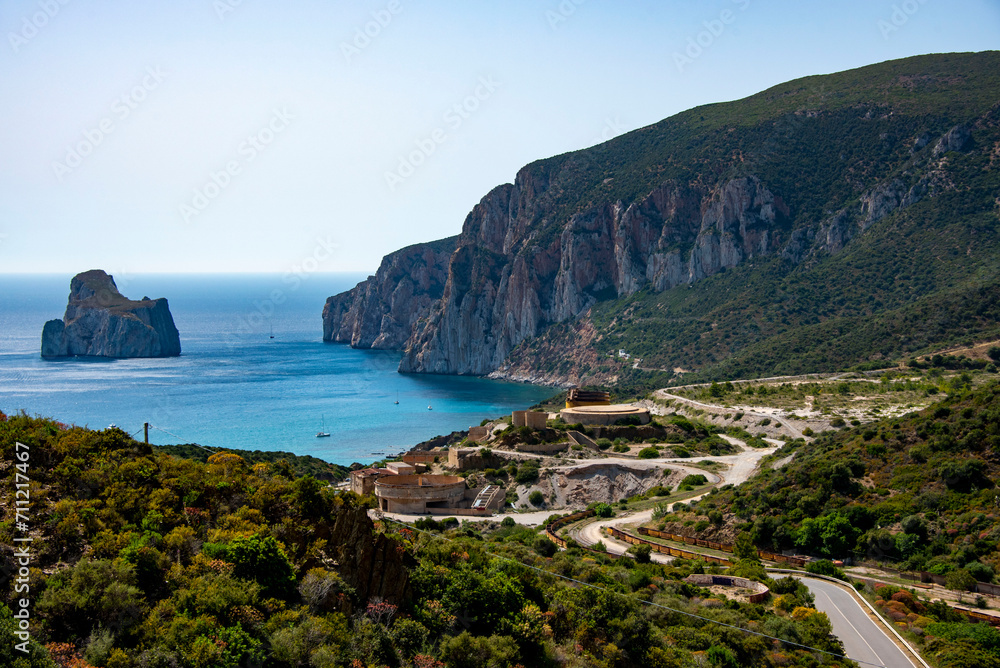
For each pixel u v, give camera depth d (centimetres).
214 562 4044
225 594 3841
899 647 5053
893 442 8556
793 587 6053
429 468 11925
